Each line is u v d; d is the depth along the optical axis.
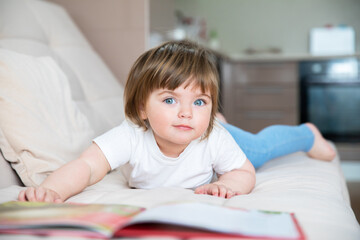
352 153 3.80
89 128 1.26
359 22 4.37
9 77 1.07
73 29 1.78
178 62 0.86
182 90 0.85
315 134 1.43
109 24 2.10
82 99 1.46
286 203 0.76
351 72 3.82
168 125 0.86
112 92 1.65
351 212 0.84
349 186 2.68
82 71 1.60
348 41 4.31
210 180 1.07
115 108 1.58
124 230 0.53
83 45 1.76
